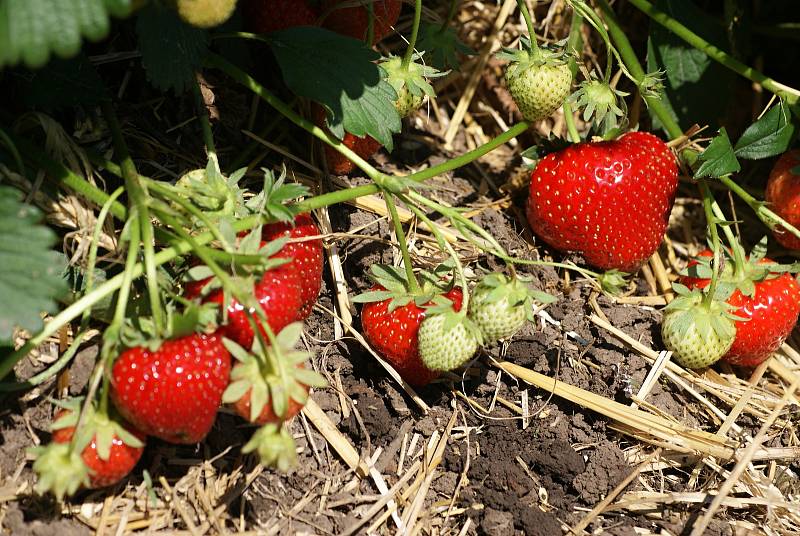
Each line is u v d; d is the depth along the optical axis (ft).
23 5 1.37
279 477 1.57
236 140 1.76
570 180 1.70
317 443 1.60
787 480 1.67
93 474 1.44
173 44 1.60
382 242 1.74
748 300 1.70
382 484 1.59
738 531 1.62
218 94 1.74
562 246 1.76
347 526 1.56
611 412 1.66
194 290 1.50
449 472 1.62
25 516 1.49
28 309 1.41
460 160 1.72
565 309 1.75
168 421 1.43
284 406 1.42
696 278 1.74
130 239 1.48
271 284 1.49
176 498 1.53
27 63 1.38
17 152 1.53
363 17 1.75
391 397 1.64
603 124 1.75
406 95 1.68
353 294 1.71
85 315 1.51
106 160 1.60
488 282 1.55
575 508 1.62
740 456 1.67
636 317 1.76
